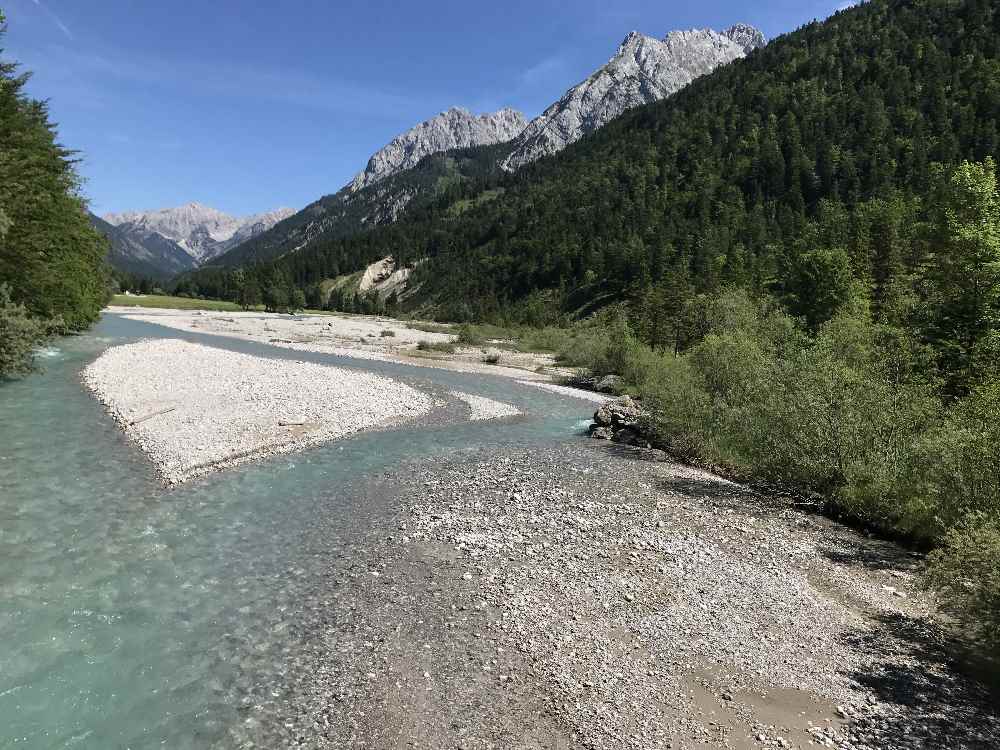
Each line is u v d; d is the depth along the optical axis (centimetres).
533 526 1580
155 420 2392
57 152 3856
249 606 1127
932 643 1095
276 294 14425
